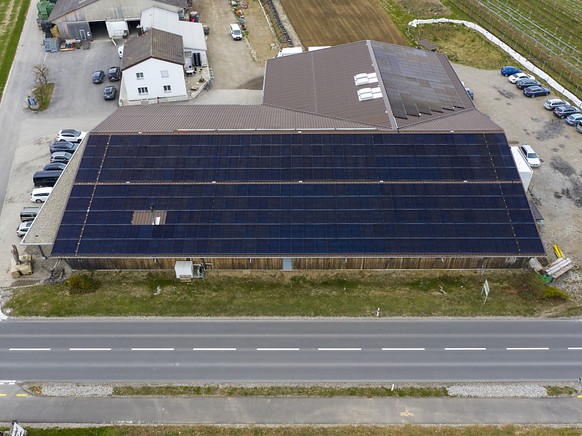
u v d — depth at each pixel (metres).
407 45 93.69
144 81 73.81
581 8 109.12
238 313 47.00
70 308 47.47
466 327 45.91
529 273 50.31
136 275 50.50
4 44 91.12
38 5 98.38
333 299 48.22
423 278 50.25
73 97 77.75
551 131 71.44
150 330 45.66
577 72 85.44
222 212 50.69
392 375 42.12
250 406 39.94
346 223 49.84
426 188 52.06
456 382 41.72
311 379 41.81
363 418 39.16
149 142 56.19
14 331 45.72
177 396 40.62
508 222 49.94
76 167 58.84
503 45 92.75
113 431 38.31
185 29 86.81
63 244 48.81
